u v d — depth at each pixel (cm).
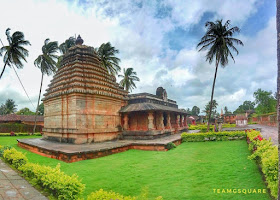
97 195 438
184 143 1908
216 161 1031
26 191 610
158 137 1941
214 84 2464
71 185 542
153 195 607
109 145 1406
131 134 1878
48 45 3297
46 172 651
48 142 1644
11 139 2655
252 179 712
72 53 1839
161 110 1961
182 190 641
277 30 322
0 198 547
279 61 313
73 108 1562
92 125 1623
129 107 1978
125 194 627
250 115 8494
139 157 1204
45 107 2009
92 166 982
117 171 891
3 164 961
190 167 930
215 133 2008
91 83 1702
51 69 3384
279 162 305
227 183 687
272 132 2405
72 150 1158
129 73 4688
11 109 7025
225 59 2431
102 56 3075
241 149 1391
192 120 6762
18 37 2741
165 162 1052
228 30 2284
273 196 543
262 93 6391
